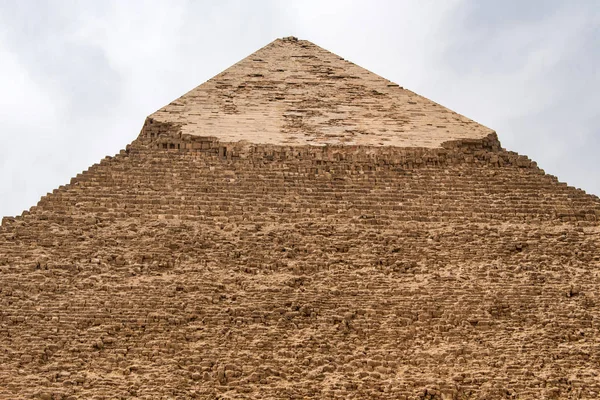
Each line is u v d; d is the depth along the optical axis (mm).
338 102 114500
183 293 85562
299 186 99250
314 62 122000
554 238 93812
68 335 81375
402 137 107875
